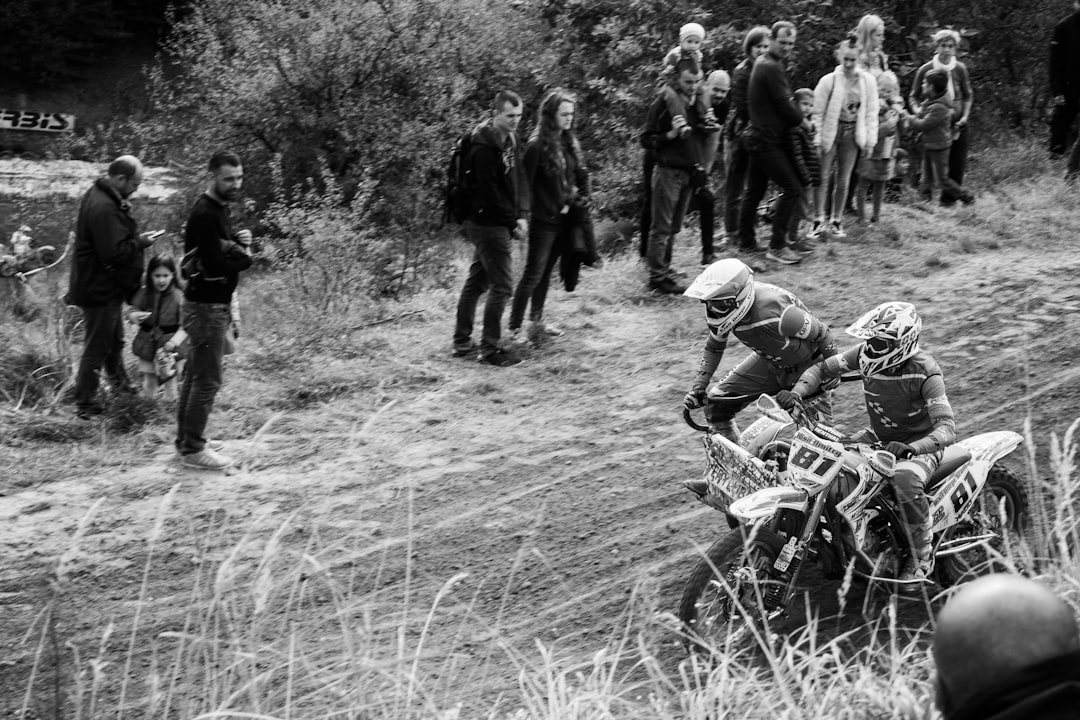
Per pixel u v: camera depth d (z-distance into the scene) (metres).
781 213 10.12
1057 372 7.35
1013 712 1.63
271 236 16.16
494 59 18.97
